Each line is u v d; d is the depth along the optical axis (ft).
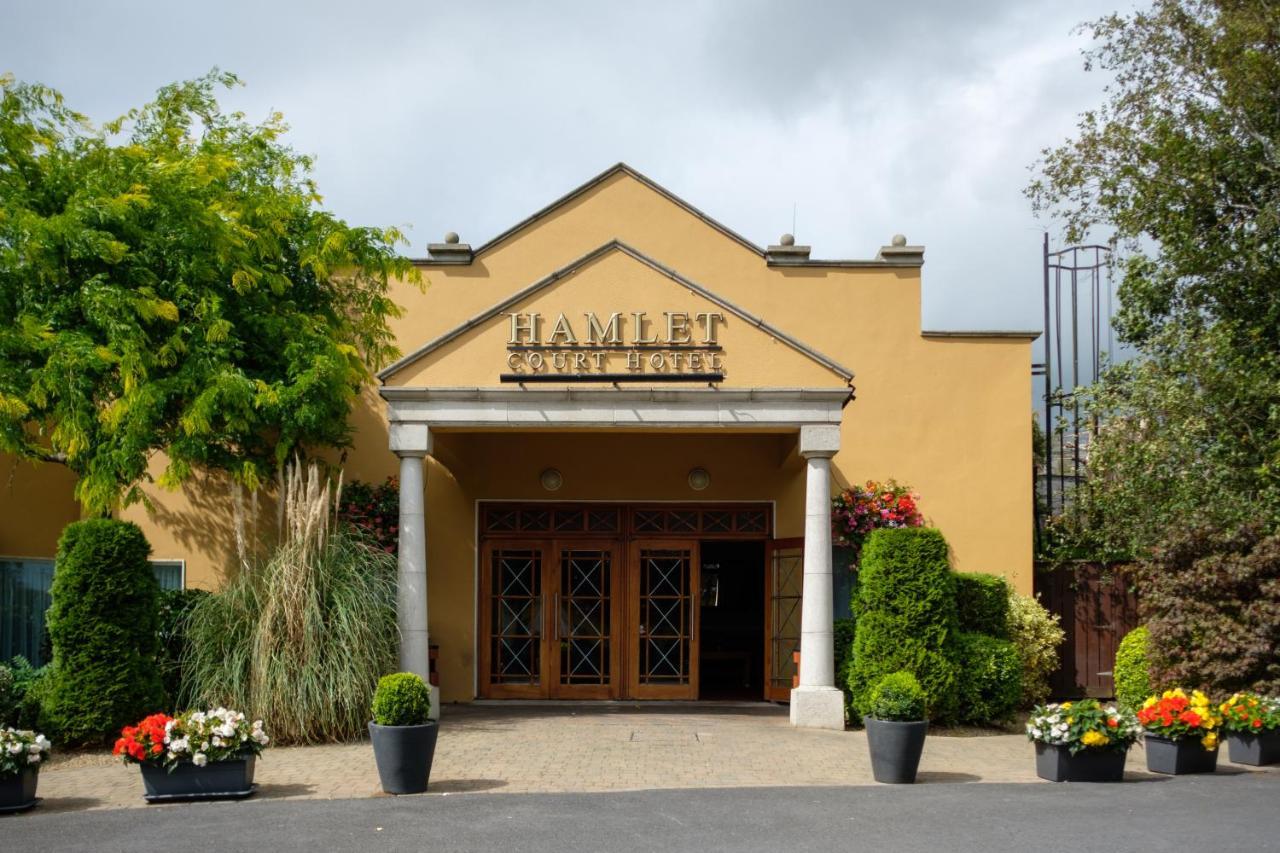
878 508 46.29
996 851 22.13
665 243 49.88
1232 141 48.49
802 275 49.52
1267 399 45.50
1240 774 31.14
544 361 39.60
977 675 39.99
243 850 22.44
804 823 24.57
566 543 48.55
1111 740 29.66
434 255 49.85
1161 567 38.27
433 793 28.17
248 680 34.81
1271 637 35.22
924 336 48.83
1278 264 48.01
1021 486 48.14
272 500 47.26
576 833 23.63
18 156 37.60
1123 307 53.16
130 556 35.29
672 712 44.11
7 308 36.94
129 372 35.63
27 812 26.68
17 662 39.24
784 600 46.75
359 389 42.32
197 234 38.14
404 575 39.09
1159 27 49.60
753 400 39.37
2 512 43.80
